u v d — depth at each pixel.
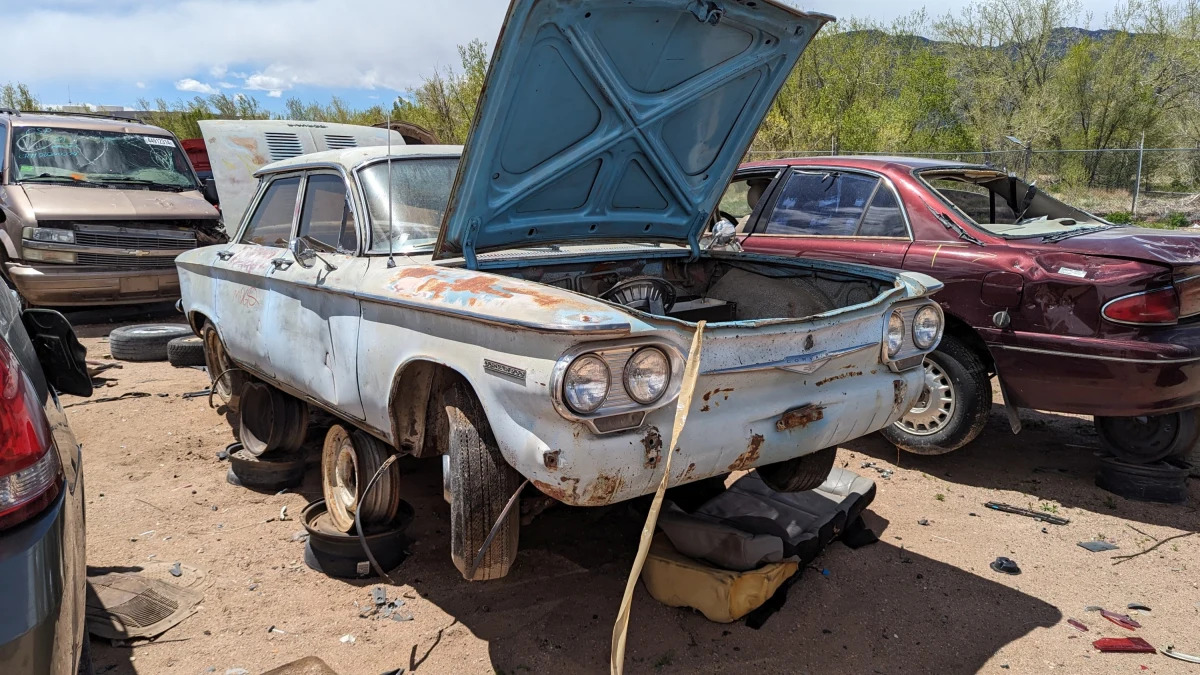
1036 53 25.02
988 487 4.45
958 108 25.11
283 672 2.61
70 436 2.50
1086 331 4.00
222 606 3.12
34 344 3.15
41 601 1.72
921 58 25.20
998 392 6.39
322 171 3.88
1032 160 19.62
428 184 3.74
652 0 3.01
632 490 2.46
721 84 3.59
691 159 3.87
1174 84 22.64
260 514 3.98
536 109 3.10
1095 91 22.91
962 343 4.52
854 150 20.48
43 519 1.83
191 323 5.23
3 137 8.89
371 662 2.77
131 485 4.34
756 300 3.96
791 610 3.13
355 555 3.34
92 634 2.88
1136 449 4.45
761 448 2.71
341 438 3.65
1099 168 19.33
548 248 3.61
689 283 4.21
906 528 3.91
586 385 2.29
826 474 3.43
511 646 2.86
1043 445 5.14
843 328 2.89
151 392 6.12
